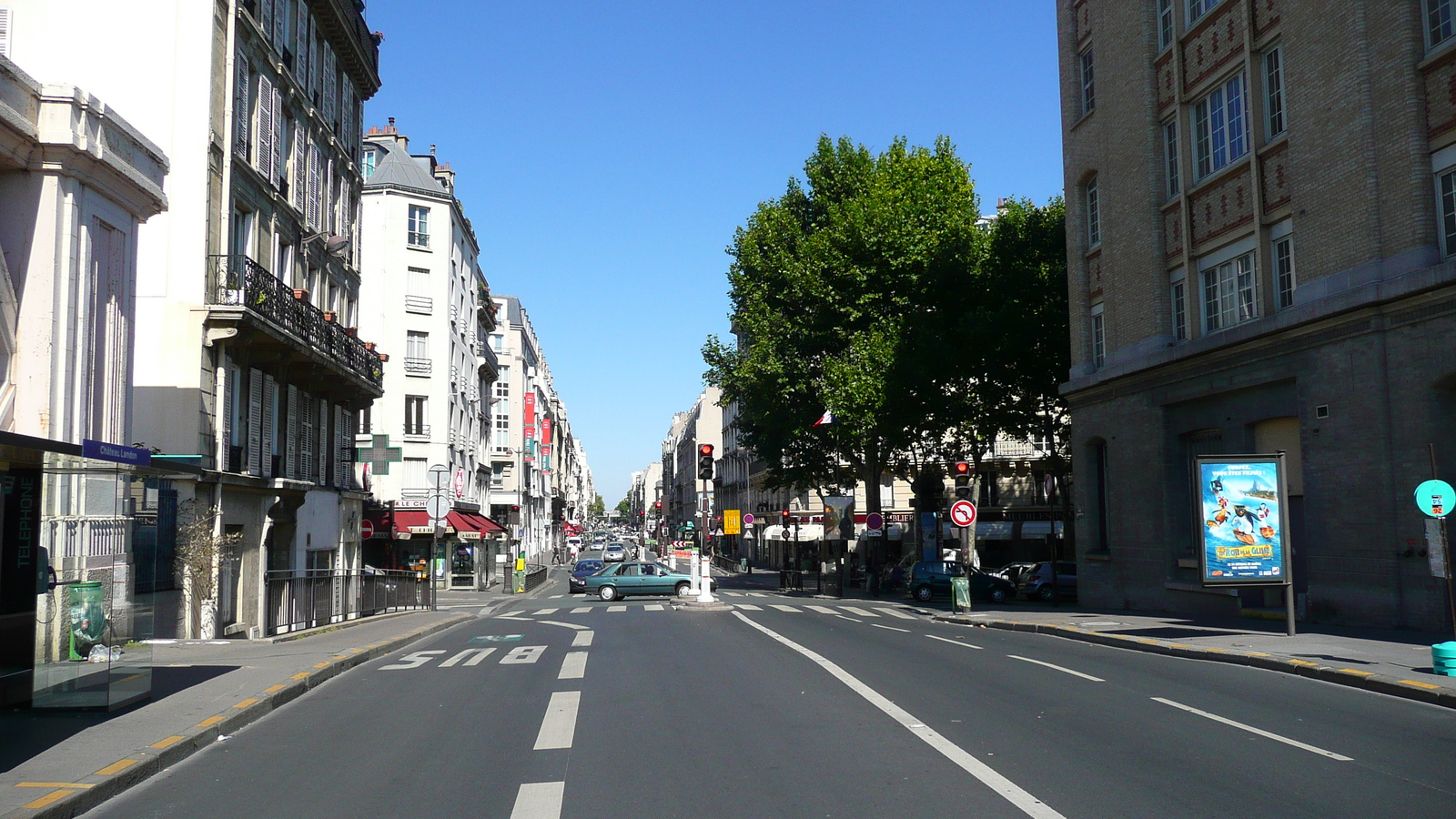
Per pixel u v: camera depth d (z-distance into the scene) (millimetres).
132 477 11070
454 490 50844
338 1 29688
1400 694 11008
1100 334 29500
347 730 10242
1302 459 19734
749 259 44688
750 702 11055
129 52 21609
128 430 14859
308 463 27984
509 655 17109
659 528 140250
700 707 10781
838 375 40094
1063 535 52062
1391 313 17516
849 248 41031
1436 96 16938
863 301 40344
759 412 44844
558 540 127312
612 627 23125
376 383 31906
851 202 41188
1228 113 22812
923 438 43156
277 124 26016
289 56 26969
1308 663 12789
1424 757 7926
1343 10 18672
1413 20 17328
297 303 24844
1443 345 16469
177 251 21312
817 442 45688
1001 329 37312
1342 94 18703
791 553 71438
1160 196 25469
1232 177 22484
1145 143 25797
